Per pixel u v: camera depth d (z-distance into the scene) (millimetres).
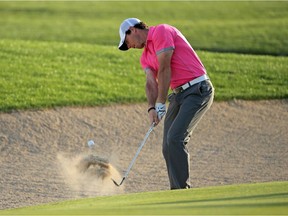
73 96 44562
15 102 42156
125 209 17688
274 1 103625
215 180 31234
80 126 39781
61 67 51719
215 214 16188
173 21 85625
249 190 20562
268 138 39094
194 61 26109
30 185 30047
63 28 80688
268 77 52000
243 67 54688
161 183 30875
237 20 86000
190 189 21906
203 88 25922
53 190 29359
